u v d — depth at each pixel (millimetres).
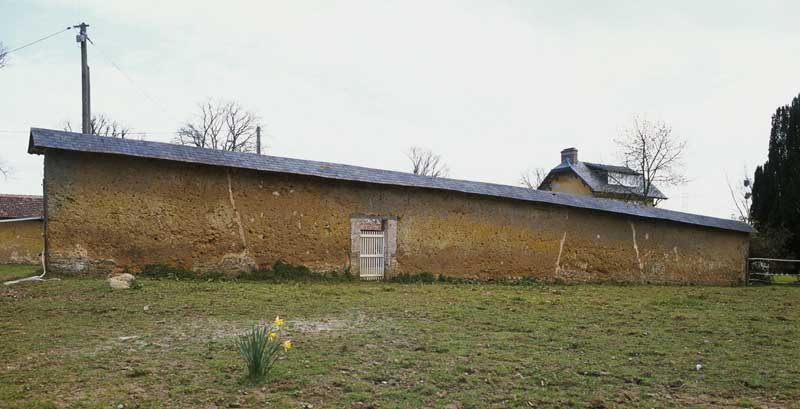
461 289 14266
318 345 6633
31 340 6500
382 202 16156
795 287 21078
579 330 8156
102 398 4582
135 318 7996
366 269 15828
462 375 5434
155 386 4918
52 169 12125
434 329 7883
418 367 5719
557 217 19281
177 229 13297
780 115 32906
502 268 18031
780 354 6754
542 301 11797
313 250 14969
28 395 4598
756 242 27875
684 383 5363
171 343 6539
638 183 41094
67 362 5598
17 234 24734
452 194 17344
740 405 4758
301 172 14641
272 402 4566
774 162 32719
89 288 10359
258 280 13914
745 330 8547
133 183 12922
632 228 20953
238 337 6906
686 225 22297
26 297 9414
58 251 12047
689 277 22234
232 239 13922
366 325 8086
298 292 11633
